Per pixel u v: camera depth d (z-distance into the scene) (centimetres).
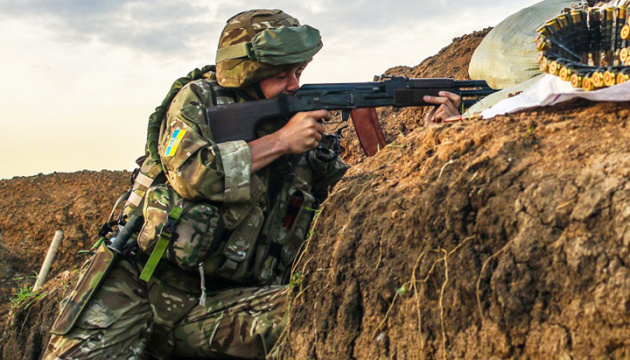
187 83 318
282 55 296
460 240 191
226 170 288
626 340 149
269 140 300
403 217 209
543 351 163
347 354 212
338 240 229
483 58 338
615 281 153
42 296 407
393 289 204
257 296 301
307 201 322
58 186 930
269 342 290
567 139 189
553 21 221
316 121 306
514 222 179
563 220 169
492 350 175
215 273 304
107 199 880
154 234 290
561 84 210
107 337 293
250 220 304
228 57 304
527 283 170
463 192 193
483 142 205
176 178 290
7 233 851
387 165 238
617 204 159
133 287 303
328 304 222
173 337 309
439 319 190
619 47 218
